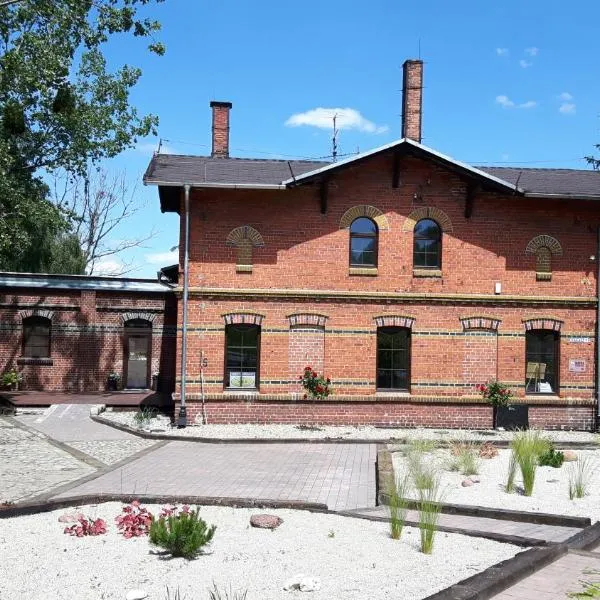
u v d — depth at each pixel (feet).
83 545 24.49
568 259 67.10
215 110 77.97
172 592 19.93
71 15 75.36
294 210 65.21
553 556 23.25
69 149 88.53
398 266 65.67
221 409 63.93
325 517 29.45
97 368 83.97
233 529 27.02
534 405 66.08
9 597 19.51
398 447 50.11
